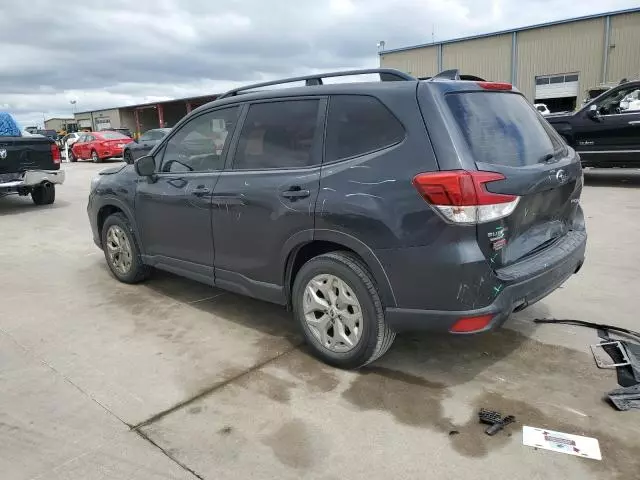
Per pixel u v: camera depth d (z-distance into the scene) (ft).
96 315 14.26
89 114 189.26
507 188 9.12
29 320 13.93
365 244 9.80
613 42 96.37
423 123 9.43
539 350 11.66
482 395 9.93
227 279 12.89
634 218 23.67
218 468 8.04
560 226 11.48
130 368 11.22
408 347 12.00
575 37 99.81
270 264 11.69
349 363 10.73
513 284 9.33
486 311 9.10
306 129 11.17
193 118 13.84
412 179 9.23
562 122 33.35
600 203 27.40
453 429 8.89
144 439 8.75
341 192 10.09
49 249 22.02
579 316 13.41
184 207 13.46
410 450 8.36
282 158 11.50
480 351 11.71
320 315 11.18
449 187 8.78
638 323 12.90
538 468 7.88
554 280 10.40
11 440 8.76
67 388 10.41
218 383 10.55
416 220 9.18
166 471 7.97
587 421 9.02
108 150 76.33
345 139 10.48
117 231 16.55
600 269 16.89
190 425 9.14
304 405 9.70
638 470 7.80
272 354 11.80
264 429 9.00
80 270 18.69
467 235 8.88
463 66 114.11
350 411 9.48
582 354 11.41
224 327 13.38
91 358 11.70
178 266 14.38
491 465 7.97
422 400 9.80
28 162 30.91
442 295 9.19
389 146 9.76
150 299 15.49
